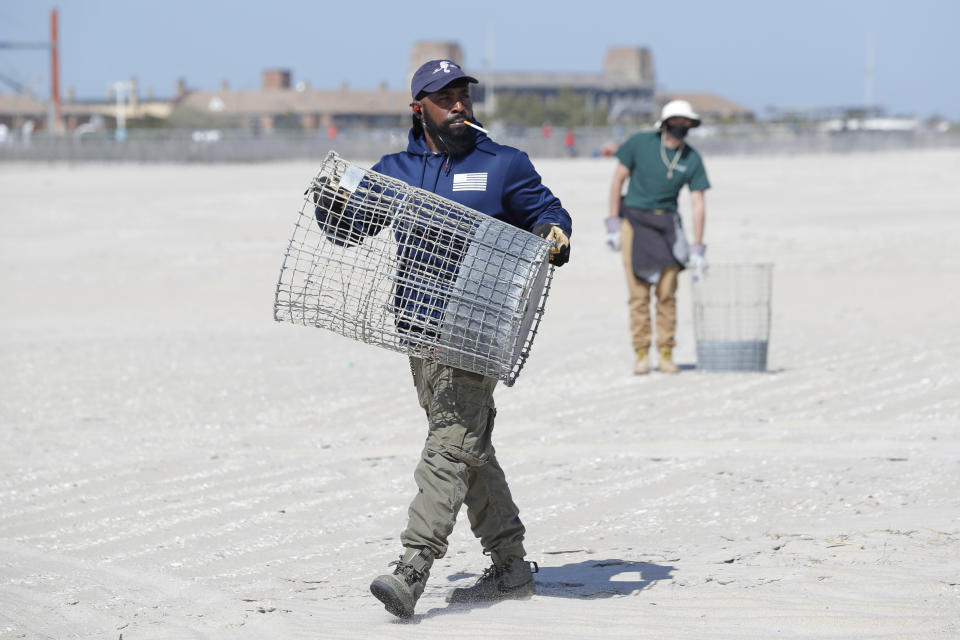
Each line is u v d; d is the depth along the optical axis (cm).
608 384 3266
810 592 1527
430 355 1480
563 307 4947
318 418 2964
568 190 10762
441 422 1520
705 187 3359
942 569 1602
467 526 2050
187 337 4384
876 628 1370
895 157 17025
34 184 13438
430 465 1512
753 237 7144
